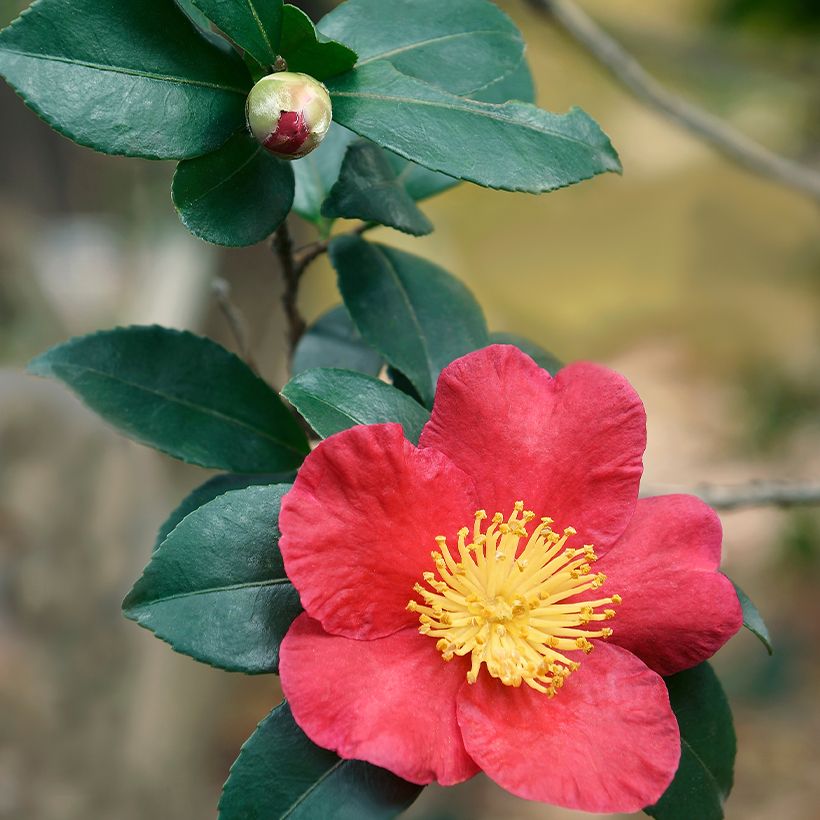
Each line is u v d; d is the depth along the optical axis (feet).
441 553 1.51
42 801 2.76
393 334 1.64
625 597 1.53
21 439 2.77
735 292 5.82
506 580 1.52
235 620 1.50
